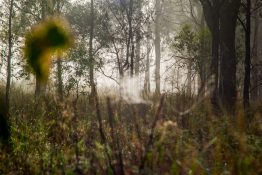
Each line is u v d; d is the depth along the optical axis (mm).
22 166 3842
